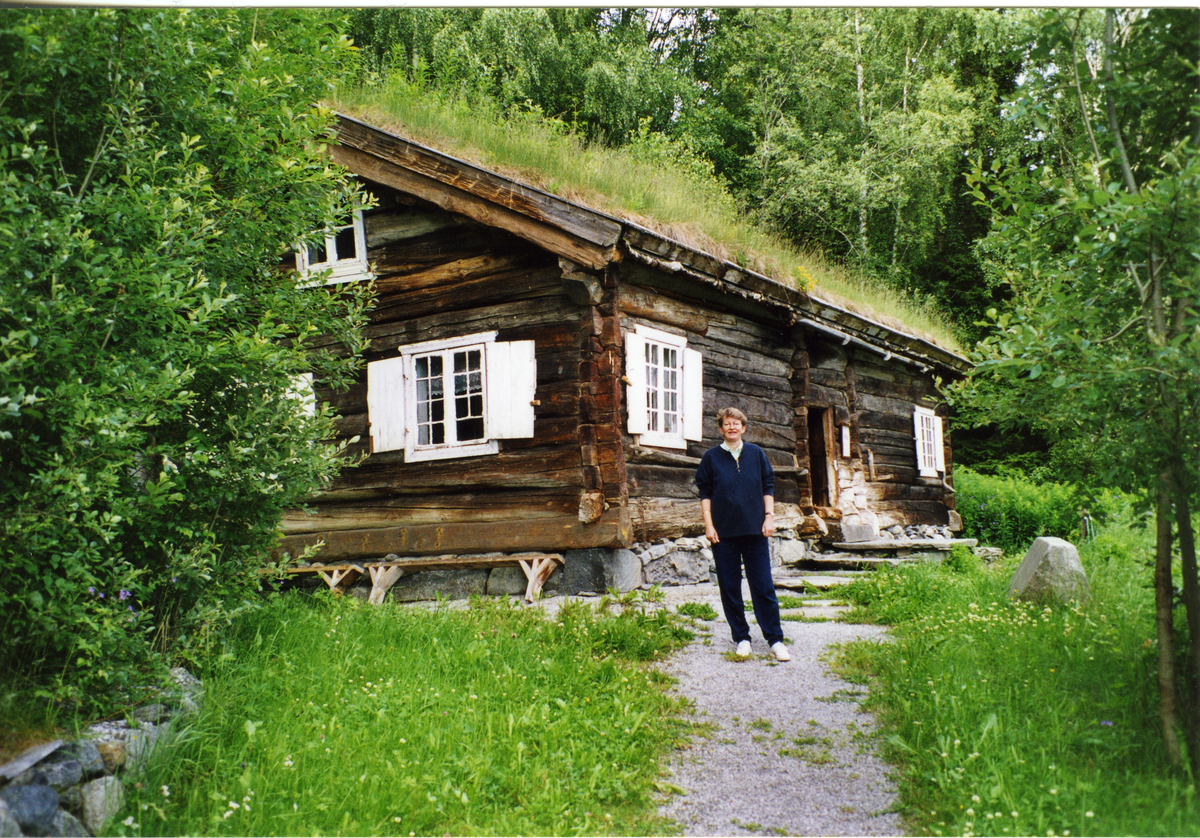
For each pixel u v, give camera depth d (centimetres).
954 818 329
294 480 466
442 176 808
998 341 363
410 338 868
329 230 548
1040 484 1585
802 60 2177
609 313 780
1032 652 466
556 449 786
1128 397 353
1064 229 383
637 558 789
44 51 345
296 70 561
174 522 419
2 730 307
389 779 357
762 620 557
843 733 422
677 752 409
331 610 587
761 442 1007
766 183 2062
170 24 405
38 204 361
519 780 365
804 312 1057
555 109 2003
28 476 343
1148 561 382
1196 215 322
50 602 324
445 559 803
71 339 343
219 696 392
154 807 312
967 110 2008
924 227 2128
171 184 419
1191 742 346
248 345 420
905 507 1316
